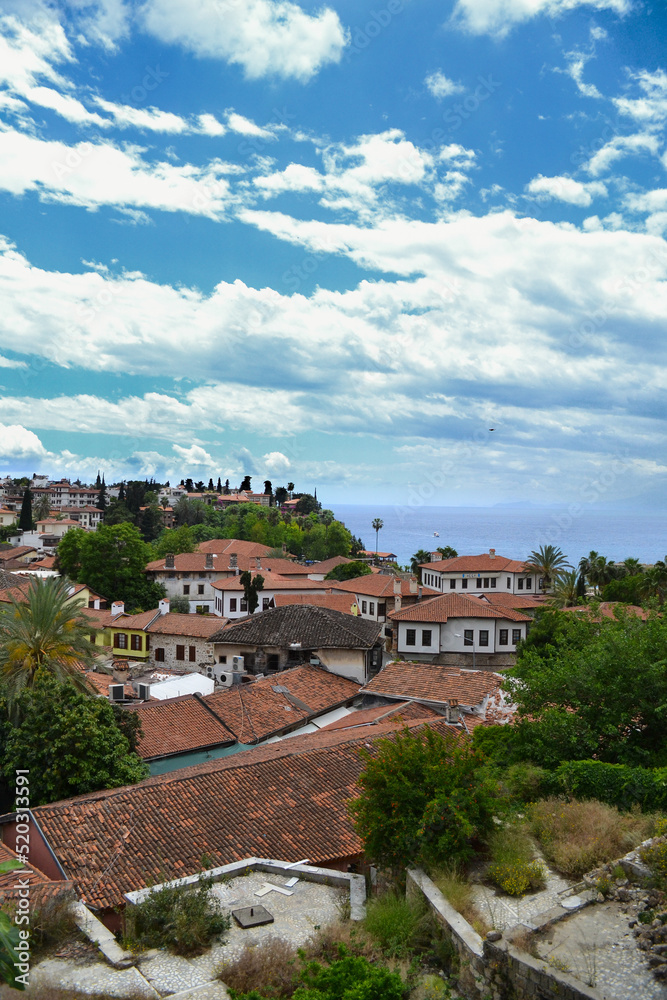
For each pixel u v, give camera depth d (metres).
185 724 30.34
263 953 12.43
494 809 13.96
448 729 26.41
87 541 79.12
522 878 12.15
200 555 88.50
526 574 86.69
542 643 53.88
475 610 58.47
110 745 24.98
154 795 20.08
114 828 18.58
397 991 9.68
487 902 11.90
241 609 77.06
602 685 19.39
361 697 37.31
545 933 10.27
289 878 16.23
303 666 39.75
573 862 12.77
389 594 70.44
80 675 31.14
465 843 13.55
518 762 19.30
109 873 16.69
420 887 12.59
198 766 25.30
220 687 41.62
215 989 11.83
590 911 10.93
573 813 14.58
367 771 14.92
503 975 9.59
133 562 81.06
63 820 18.69
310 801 20.88
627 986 8.86
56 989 11.75
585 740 18.55
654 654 19.20
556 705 20.14
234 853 18.05
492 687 30.44
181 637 55.91
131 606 78.38
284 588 79.19
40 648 29.89
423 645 58.66
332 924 13.42
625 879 11.79
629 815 14.76
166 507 172.75
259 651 43.38
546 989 8.98
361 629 44.66
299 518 167.62
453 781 13.99
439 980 10.51
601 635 20.73
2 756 25.89
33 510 164.62
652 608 22.56
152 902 14.28
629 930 10.29
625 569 81.31
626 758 18.23
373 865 15.18
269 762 22.55
